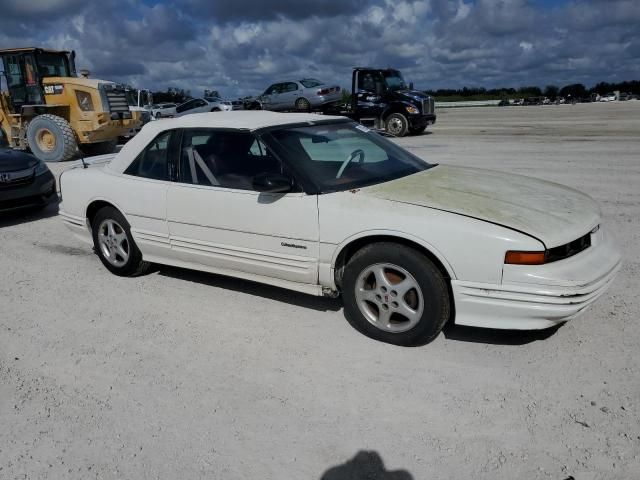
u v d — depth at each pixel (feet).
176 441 9.53
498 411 9.94
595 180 29.76
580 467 8.51
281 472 8.74
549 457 8.75
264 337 13.10
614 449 8.84
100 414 10.38
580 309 10.84
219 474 8.73
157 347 12.86
